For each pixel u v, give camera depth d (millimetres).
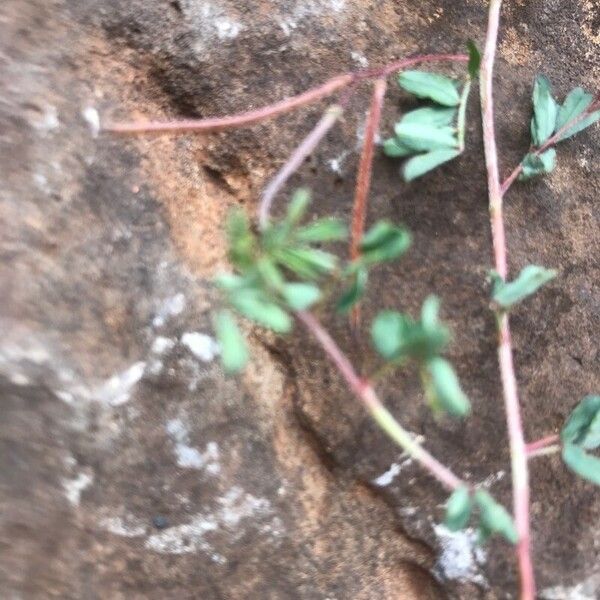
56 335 347
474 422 368
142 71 364
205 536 356
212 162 367
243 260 323
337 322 363
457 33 379
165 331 355
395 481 366
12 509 345
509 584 368
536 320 373
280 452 363
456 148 363
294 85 369
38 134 352
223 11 367
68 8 358
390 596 369
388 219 368
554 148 381
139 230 357
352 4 374
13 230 347
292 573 361
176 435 354
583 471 348
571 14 388
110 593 352
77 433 348
